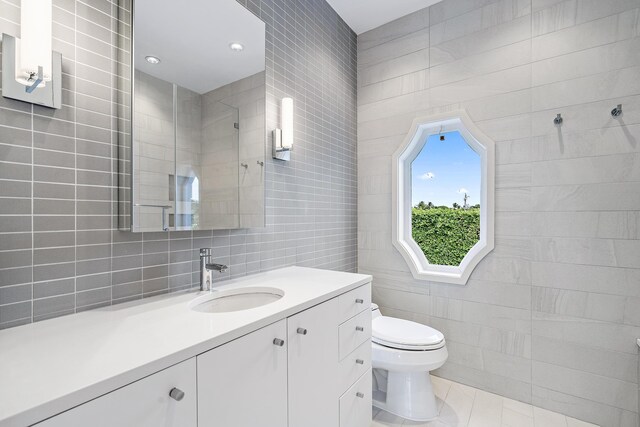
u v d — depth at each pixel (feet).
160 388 2.25
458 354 7.18
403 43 7.94
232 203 4.80
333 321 4.30
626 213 5.49
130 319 3.05
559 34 6.07
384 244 8.23
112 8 3.50
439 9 7.43
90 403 1.88
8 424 1.56
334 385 4.33
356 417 4.88
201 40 4.35
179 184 4.05
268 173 5.59
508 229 6.56
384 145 8.23
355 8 7.61
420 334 5.98
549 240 6.15
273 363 3.27
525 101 6.38
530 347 6.34
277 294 4.36
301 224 6.43
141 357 2.24
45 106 2.97
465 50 7.09
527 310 6.38
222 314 3.22
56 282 3.06
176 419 2.36
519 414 6.02
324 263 7.15
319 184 7.01
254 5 5.29
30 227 2.89
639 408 5.34
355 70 8.58
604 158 5.66
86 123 3.27
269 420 3.22
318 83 6.99
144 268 3.80
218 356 2.68
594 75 5.74
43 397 1.74
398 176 8.00
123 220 3.57
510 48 6.56
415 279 7.77
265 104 5.36
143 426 2.15
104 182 3.41
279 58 5.82
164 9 3.92
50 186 3.01
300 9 6.42
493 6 6.76
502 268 6.64
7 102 2.75
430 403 5.94
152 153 3.73
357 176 8.60
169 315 3.18
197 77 4.30
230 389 2.80
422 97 7.66
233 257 4.99
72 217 3.16
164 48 3.90
